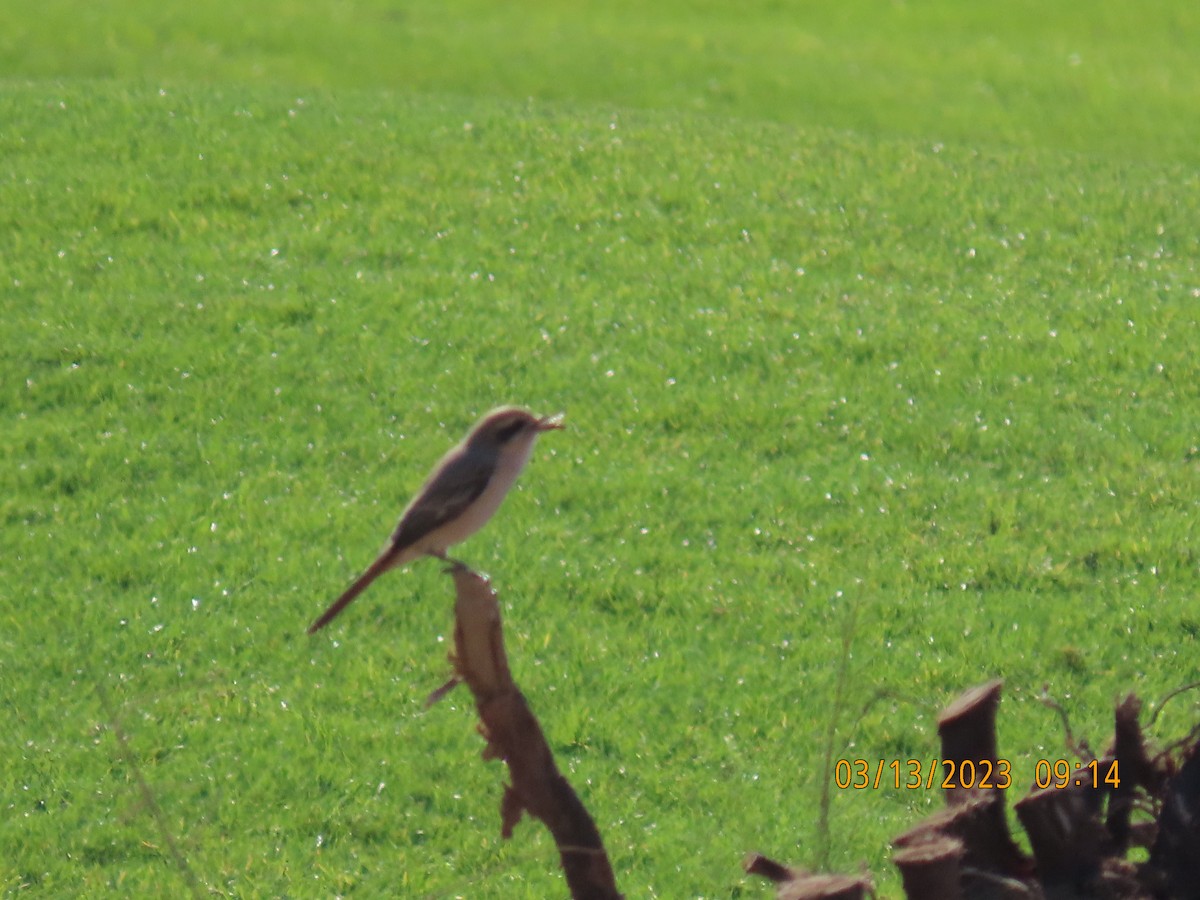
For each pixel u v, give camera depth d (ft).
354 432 51.62
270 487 48.37
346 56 118.42
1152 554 44.11
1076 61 125.90
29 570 43.88
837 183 74.28
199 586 43.14
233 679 39.14
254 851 32.99
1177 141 102.37
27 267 62.39
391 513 46.80
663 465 49.42
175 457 50.01
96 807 34.47
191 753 36.22
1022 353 56.70
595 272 63.46
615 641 40.34
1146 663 38.96
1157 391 54.19
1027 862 21.77
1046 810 21.35
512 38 126.72
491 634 20.99
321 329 58.03
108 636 40.81
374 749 36.37
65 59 112.98
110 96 82.74
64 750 36.35
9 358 55.21
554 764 21.88
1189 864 21.40
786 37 131.95
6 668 39.40
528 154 76.18
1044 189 74.84
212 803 32.22
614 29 132.57
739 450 50.55
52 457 49.78
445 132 79.00
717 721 37.11
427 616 41.78
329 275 62.44
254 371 55.01
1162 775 22.31
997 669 38.70
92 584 43.32
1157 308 60.59
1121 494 47.57
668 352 56.59
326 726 37.09
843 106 108.58
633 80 113.91
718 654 39.73
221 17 128.26
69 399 53.31
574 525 46.06
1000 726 36.14
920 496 47.34
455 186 71.77
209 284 61.46
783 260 65.10
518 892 31.78
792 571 43.45
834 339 57.67
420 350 56.59
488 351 56.49
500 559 44.09
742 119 91.91
